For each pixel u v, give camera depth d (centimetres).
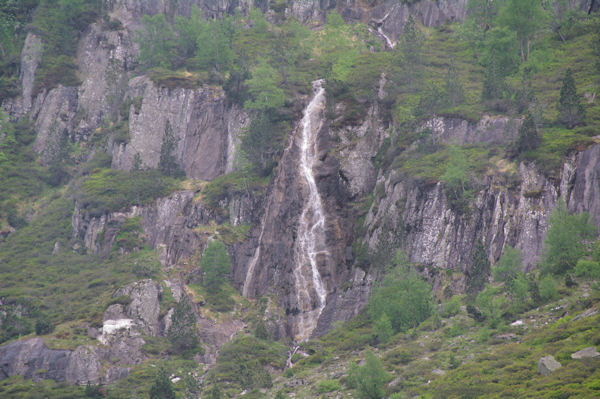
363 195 14512
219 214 15462
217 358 11638
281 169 15338
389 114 15562
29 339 11781
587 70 13750
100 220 16350
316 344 10925
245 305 13688
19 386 10812
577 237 9175
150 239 15888
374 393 7806
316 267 13688
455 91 14475
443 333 9025
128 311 12419
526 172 10894
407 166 12912
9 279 14788
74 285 14238
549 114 12306
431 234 11581
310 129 16050
